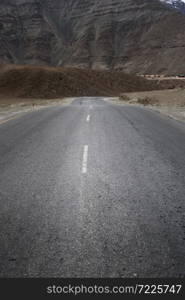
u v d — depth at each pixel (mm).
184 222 4629
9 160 8156
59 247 3965
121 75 100938
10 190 5969
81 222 4617
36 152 9008
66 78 76500
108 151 9086
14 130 13172
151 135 11805
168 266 3607
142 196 5637
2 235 4262
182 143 10320
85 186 6152
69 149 9359
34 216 4828
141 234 4277
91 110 23344
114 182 6391
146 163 7812
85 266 3609
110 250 3898
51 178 6656
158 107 26562
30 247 3969
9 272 3529
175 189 6008
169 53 191500
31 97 63438
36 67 75750
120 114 20047
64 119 17125
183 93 43312
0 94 62594
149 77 145000
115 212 4957
